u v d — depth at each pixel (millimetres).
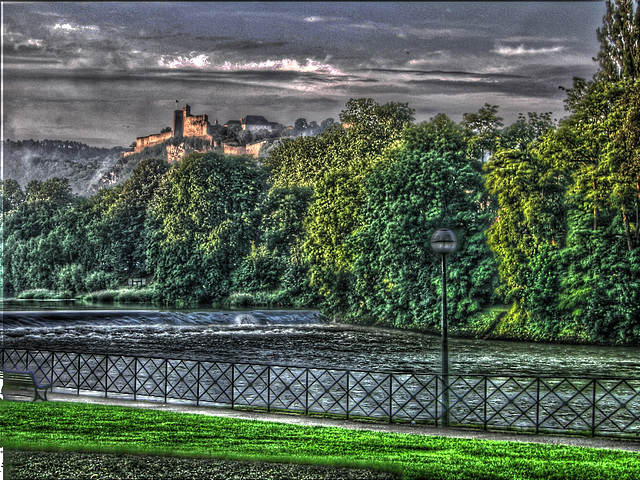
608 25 58500
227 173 88938
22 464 13328
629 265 52781
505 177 58781
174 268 83000
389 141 89312
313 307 77625
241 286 82688
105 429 17047
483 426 19219
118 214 100250
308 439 16375
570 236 55531
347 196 75188
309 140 101188
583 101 57469
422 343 52719
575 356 45844
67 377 31641
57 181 116875
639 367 40875
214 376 32594
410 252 63312
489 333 57312
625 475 13367
